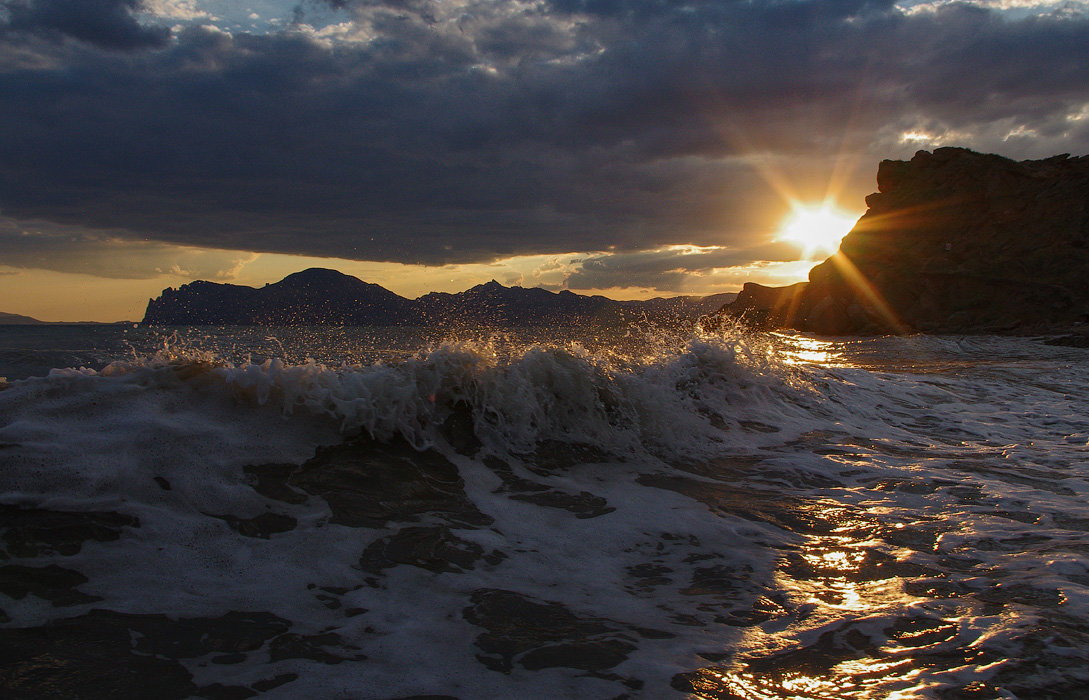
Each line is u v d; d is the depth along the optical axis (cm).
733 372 688
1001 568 296
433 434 450
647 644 230
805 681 204
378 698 196
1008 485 443
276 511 330
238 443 376
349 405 427
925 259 4772
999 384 911
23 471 313
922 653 219
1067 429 645
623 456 486
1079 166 4581
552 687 202
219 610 249
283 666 213
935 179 5019
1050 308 4091
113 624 235
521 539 333
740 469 479
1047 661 211
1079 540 333
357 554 301
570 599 268
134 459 338
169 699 194
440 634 236
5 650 216
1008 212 4653
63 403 366
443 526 341
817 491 430
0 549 273
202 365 425
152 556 281
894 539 339
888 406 725
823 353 1861
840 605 262
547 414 504
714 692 198
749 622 248
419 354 525
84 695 195
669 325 962
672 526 360
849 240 5212
